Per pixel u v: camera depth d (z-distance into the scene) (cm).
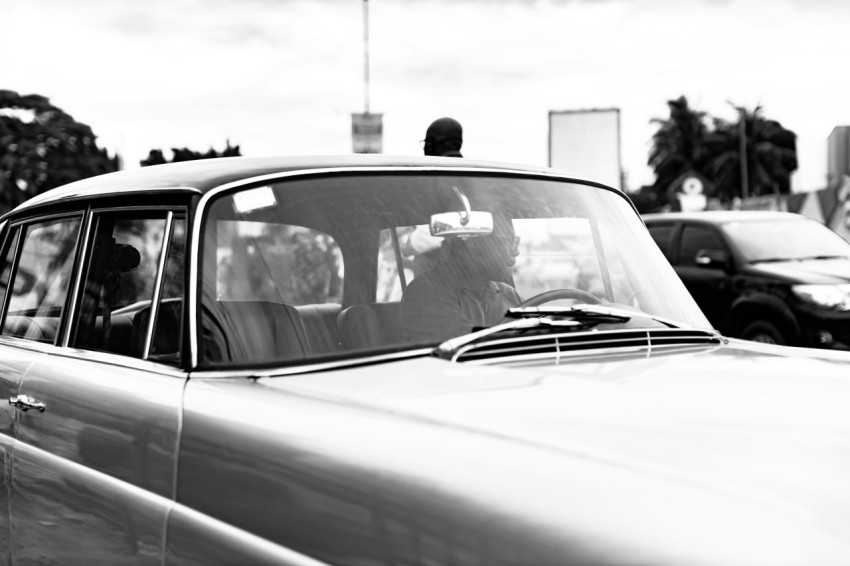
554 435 179
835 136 3738
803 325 1090
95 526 259
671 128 10288
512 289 282
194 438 228
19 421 304
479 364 237
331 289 262
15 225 364
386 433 191
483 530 165
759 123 10031
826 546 145
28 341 329
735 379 221
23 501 296
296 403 214
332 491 191
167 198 275
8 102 12575
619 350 259
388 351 247
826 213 2814
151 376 256
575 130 2588
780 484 158
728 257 1177
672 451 170
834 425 185
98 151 13025
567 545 155
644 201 10688
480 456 176
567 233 302
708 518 150
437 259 279
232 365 243
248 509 209
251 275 257
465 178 299
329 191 277
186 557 223
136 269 281
